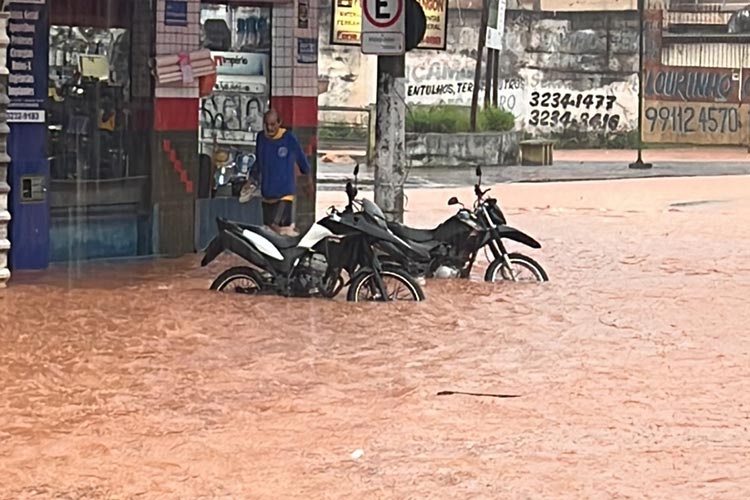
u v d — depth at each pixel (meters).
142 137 21.53
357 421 11.05
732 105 60.34
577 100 60.75
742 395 12.13
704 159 54.66
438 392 12.13
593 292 18.58
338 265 17.41
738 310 17.11
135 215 21.58
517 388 12.35
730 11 60.25
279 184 21.11
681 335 15.22
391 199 21.00
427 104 55.75
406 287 17.70
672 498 9.05
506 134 50.22
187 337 14.63
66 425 10.84
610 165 50.75
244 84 23.06
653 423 11.08
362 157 48.78
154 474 9.52
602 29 61.12
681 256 23.30
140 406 11.50
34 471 9.57
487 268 19.98
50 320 15.55
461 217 19.39
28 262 19.66
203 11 22.62
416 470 9.64
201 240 22.33
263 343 14.38
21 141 19.33
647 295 18.36
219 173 22.75
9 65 19.03
